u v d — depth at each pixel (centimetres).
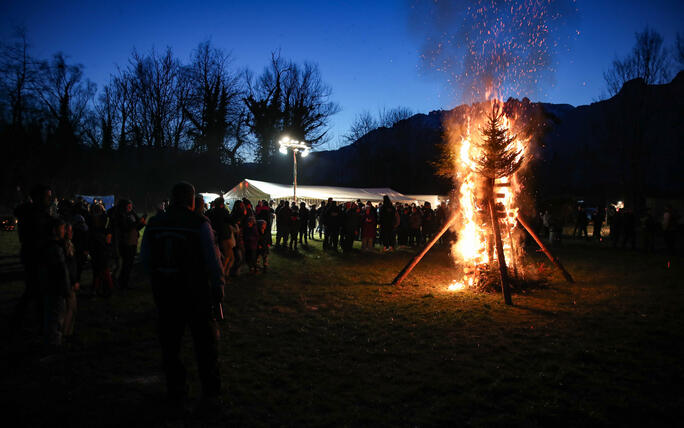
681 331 525
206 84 4094
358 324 566
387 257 1341
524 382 377
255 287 820
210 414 321
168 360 330
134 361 434
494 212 792
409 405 337
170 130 4062
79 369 410
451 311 634
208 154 4159
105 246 705
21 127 3347
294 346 477
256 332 530
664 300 708
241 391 359
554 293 774
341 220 1523
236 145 4334
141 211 3728
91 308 641
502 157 764
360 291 791
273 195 2281
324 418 316
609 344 479
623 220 1655
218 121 4141
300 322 575
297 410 328
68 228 501
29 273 489
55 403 339
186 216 336
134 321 577
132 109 3969
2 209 2411
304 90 4519
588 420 311
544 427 304
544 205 2541
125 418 315
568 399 343
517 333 522
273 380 384
